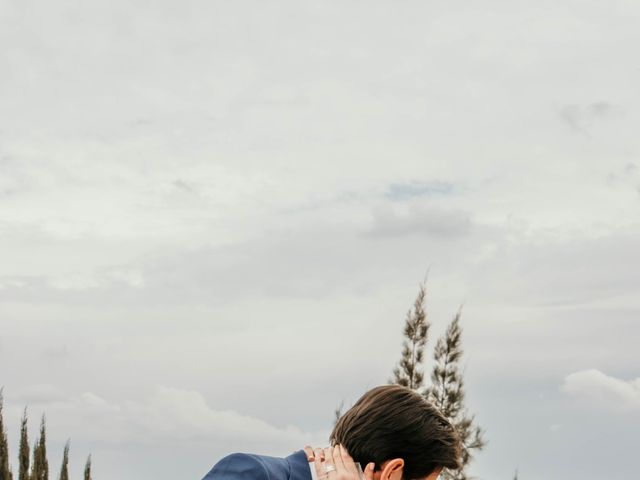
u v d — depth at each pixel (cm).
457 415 1692
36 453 2984
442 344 1847
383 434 246
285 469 249
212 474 249
